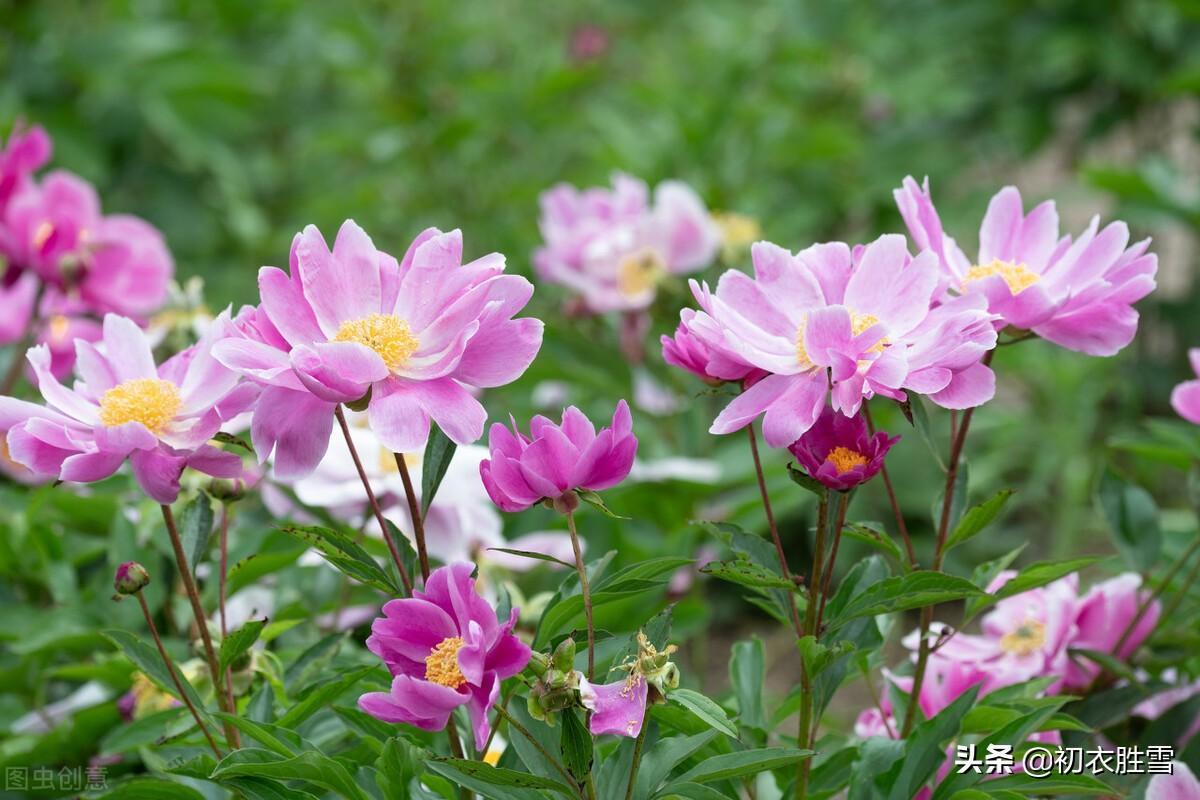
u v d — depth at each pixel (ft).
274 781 4.70
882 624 5.07
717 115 10.22
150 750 5.32
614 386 7.61
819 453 4.58
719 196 9.94
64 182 6.33
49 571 5.90
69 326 6.49
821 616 4.69
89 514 6.11
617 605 5.75
